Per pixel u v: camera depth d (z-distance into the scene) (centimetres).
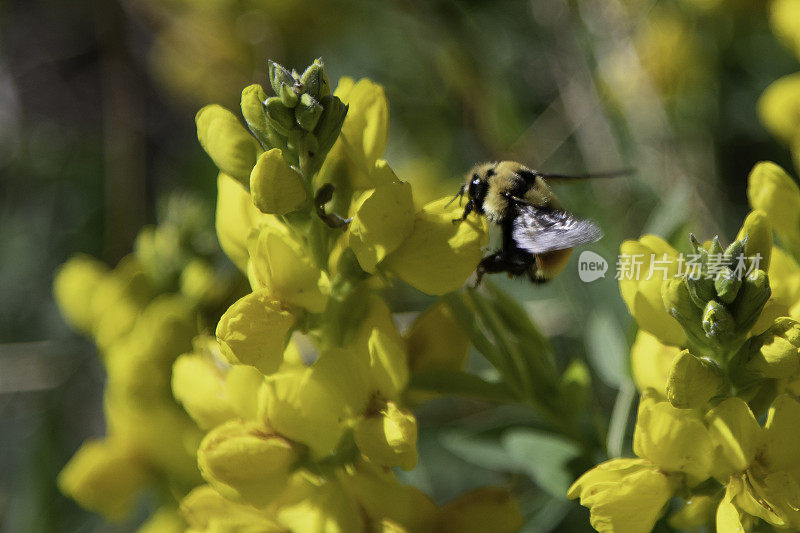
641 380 40
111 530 56
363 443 40
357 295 40
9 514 60
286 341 40
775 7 50
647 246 40
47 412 62
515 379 42
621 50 60
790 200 41
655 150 58
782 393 39
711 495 40
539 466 43
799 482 39
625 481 39
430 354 42
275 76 39
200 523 42
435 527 42
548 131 61
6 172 75
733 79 61
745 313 39
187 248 48
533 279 45
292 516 41
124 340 48
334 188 40
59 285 50
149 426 47
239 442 40
